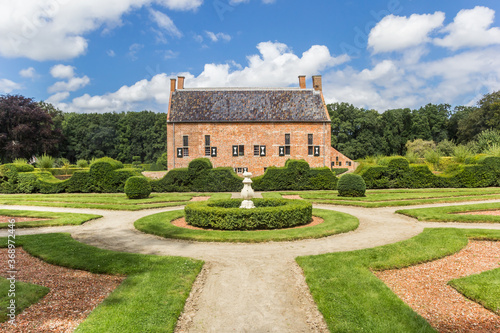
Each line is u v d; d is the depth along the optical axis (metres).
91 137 73.19
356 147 67.88
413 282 6.42
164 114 85.50
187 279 6.40
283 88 41.78
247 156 38.50
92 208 16.88
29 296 5.55
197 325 4.84
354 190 20.06
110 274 6.86
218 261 7.79
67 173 38.75
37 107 51.59
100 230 11.62
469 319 4.91
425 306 5.38
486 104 52.34
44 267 7.38
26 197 21.64
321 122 38.75
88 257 7.78
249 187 13.49
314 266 7.02
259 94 40.97
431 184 26.00
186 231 10.65
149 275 6.54
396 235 10.34
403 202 17.17
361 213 14.84
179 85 41.59
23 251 8.78
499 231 10.01
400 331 4.44
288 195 22.67
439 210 14.09
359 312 4.99
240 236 9.83
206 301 5.66
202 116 38.66
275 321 4.95
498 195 19.78
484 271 6.68
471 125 55.16
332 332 4.52
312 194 22.30
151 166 65.69
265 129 38.56
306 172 26.39
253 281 6.52
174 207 17.53
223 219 10.98
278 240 9.69
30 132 48.94
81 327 4.52
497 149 30.52
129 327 4.56
